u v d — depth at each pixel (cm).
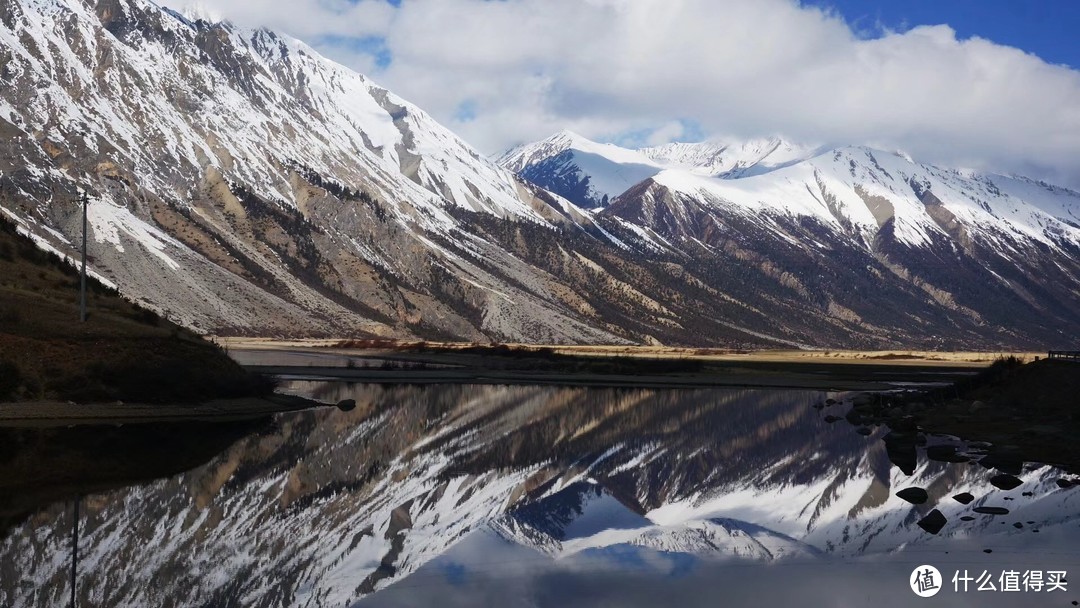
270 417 7512
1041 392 7500
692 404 9862
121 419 6694
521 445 6369
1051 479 4925
